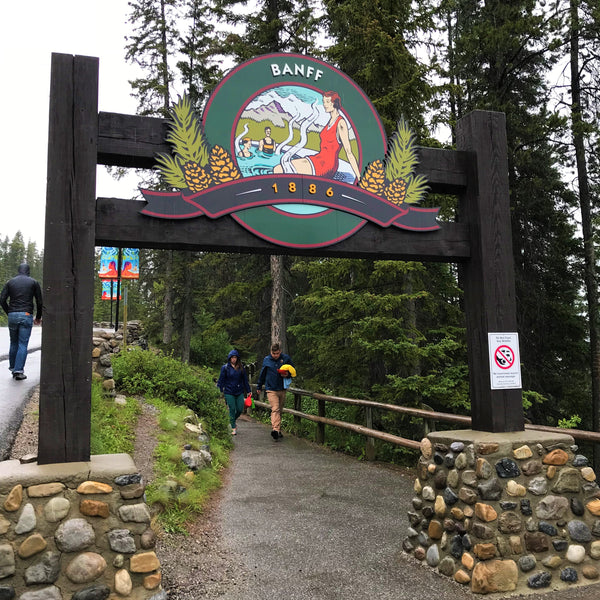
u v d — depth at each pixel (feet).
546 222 43.47
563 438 12.34
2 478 8.91
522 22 39.58
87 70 11.02
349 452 26.27
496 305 13.53
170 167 11.76
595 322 40.86
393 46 29.17
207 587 11.02
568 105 43.34
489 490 11.42
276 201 12.52
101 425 19.35
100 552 9.16
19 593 8.66
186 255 70.69
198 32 71.05
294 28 50.47
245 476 20.86
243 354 70.49
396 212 13.48
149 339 78.64
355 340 29.48
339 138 13.33
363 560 12.66
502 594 10.91
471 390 13.76
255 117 12.71
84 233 10.54
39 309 27.53
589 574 11.65
